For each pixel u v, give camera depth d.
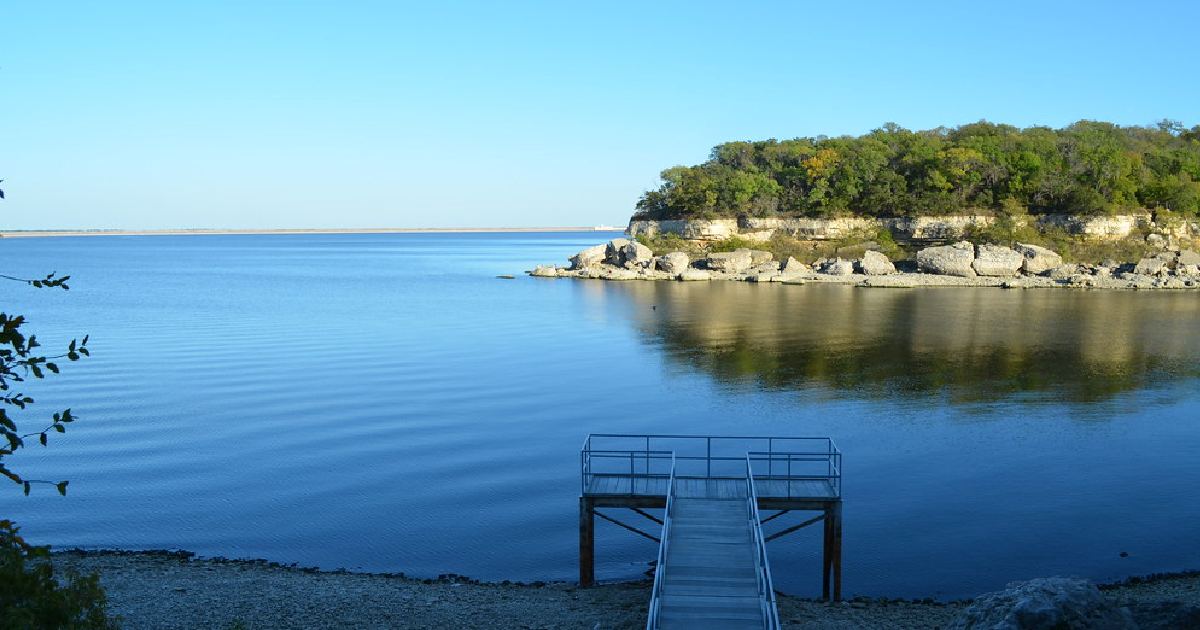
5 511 32.56
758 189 167.75
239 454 39.72
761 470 37.59
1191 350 67.12
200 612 23.11
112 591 24.53
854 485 35.62
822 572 28.25
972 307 98.12
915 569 27.86
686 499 26.30
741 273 143.50
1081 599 17.03
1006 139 171.12
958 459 38.91
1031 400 50.12
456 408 48.62
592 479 27.75
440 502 33.94
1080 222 147.12
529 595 25.30
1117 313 91.38
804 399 50.72
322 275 161.12
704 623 18.94
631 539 30.75
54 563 27.05
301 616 23.02
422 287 130.88
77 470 37.34
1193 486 35.22
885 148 175.38
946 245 144.00
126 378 56.19
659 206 177.25
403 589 25.53
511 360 64.00
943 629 21.05
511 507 33.53
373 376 57.50
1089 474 36.78
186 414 46.62
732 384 55.09
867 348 68.88
